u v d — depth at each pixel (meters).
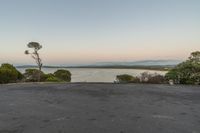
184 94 10.17
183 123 5.38
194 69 16.08
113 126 5.08
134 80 17.73
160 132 4.70
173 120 5.64
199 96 9.59
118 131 4.73
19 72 21.12
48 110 6.73
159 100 8.53
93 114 6.22
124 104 7.68
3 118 5.78
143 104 7.68
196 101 8.35
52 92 10.75
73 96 9.42
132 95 9.79
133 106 7.35
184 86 13.84
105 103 7.83
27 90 11.49
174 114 6.29
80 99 8.68
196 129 4.93
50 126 5.07
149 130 4.81
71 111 6.58
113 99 8.68
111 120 5.59
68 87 12.95
